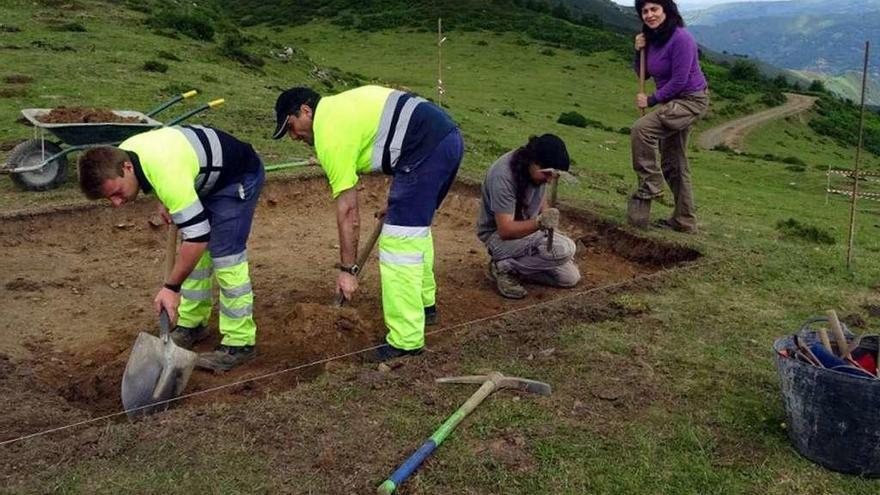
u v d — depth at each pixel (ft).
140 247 23.98
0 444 11.58
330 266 22.36
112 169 12.64
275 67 88.28
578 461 11.50
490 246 20.35
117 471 10.99
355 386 13.52
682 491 10.91
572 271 20.90
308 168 30.45
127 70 55.21
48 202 25.48
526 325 16.71
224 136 14.74
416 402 13.09
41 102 41.75
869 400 10.50
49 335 17.26
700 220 28.30
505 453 11.66
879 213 57.31
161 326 13.73
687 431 12.40
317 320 16.75
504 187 18.26
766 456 11.76
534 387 13.50
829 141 162.81
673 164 24.84
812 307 18.79
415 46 173.78
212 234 15.02
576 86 145.48
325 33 185.57
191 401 14.06
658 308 18.19
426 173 14.46
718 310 18.25
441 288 20.83
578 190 31.48
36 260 21.94
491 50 172.14
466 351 15.25
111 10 89.56
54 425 12.80
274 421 12.30
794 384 11.25
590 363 14.89
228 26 99.40
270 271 21.77
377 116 14.29
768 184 73.56
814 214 49.93
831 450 11.19
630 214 25.40
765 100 181.16
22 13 78.23
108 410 14.23
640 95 23.88
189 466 11.14
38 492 10.50
